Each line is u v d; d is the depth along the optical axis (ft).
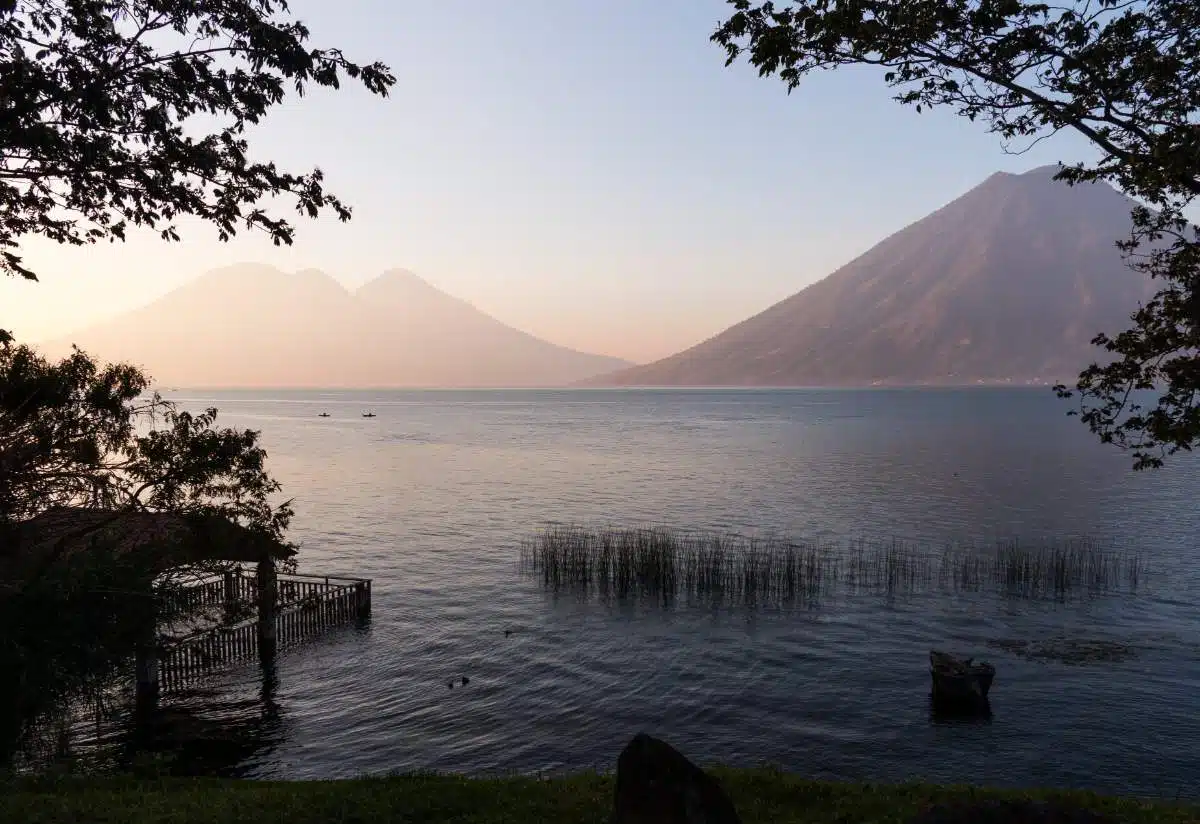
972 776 71.72
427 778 51.34
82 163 41.42
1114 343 44.52
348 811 42.80
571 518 213.25
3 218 46.50
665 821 28.53
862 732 81.41
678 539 180.65
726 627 116.57
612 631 115.14
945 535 184.55
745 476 302.45
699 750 77.71
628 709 87.61
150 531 68.85
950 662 90.53
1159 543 173.68
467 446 445.37
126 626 53.78
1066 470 312.50
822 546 172.35
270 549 77.77
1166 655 102.47
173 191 43.93
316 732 81.20
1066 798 48.96
